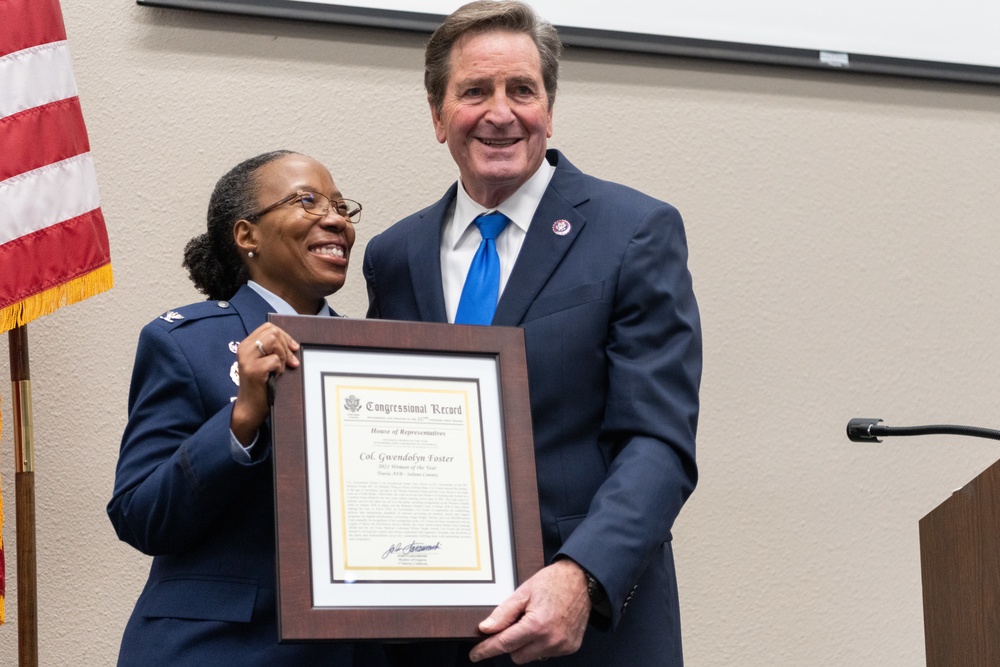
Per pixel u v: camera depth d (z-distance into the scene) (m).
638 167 2.84
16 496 2.29
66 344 2.52
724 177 2.90
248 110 2.64
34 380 2.49
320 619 1.58
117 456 2.52
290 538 1.60
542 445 1.83
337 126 2.68
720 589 2.75
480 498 1.70
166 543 1.73
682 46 2.87
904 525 2.89
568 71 2.82
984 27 3.11
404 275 2.04
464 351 1.76
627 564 1.65
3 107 2.27
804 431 2.86
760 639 2.76
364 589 1.61
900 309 2.98
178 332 1.84
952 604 1.95
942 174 3.07
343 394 1.69
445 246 2.04
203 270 2.05
